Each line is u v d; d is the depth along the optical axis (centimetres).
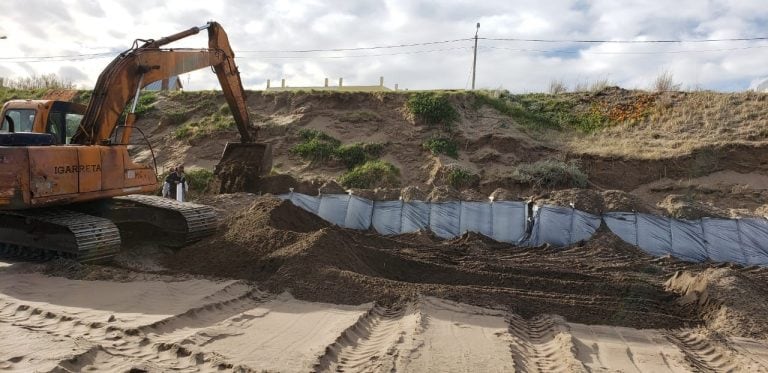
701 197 1716
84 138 877
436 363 487
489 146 2064
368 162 2059
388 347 523
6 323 553
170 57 1064
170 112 2539
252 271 802
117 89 919
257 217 1009
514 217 1377
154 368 443
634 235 1291
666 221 1298
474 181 1886
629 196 1424
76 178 812
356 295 701
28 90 3066
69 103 995
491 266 972
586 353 551
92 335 516
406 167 2050
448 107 2234
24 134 793
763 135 1950
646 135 2112
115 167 882
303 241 845
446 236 1366
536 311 696
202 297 661
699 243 1247
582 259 1138
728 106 2184
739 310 706
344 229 1233
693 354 577
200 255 891
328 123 2308
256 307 652
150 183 955
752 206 1659
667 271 1048
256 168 1644
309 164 2100
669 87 2450
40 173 761
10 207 748
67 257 825
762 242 1223
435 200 1462
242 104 1532
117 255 900
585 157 1925
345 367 474
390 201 1453
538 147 2038
